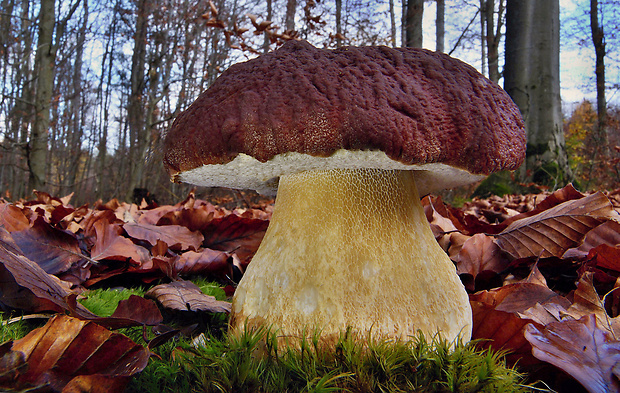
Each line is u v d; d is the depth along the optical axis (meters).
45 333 0.16
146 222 0.47
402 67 0.19
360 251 0.19
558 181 1.25
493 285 0.31
